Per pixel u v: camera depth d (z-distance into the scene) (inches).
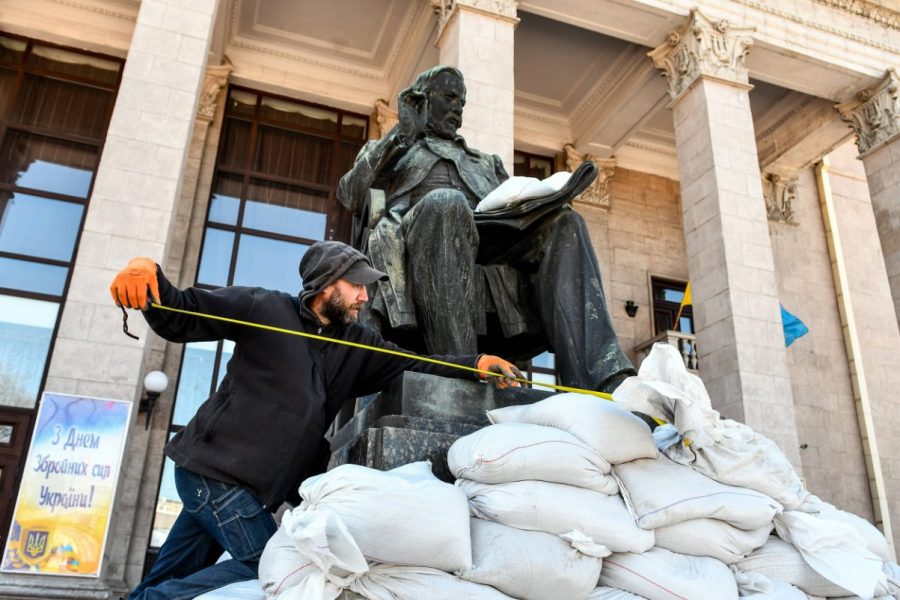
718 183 491.2
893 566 96.0
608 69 635.5
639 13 541.6
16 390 468.8
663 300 689.6
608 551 80.0
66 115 554.3
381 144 144.8
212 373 526.0
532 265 137.7
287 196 605.0
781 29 568.7
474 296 124.3
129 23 575.5
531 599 76.0
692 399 86.7
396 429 94.3
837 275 714.2
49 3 563.2
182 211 551.8
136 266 77.7
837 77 593.9
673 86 553.0
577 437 88.1
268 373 85.5
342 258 93.8
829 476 635.5
